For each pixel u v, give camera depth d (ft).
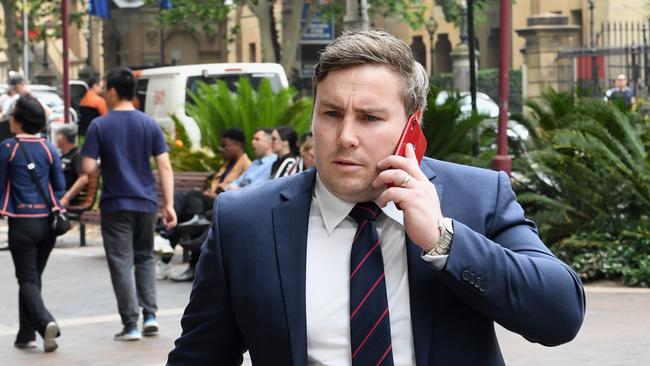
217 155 54.70
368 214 9.30
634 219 40.34
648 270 36.70
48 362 27.73
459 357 9.19
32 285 29.25
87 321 33.37
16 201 29.22
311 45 123.24
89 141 30.14
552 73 114.62
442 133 48.80
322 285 9.34
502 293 8.91
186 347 9.95
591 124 42.16
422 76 9.24
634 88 87.92
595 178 40.98
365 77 8.96
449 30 163.02
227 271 9.62
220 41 195.93
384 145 9.01
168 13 127.24
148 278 30.83
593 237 39.50
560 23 114.42
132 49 191.01
